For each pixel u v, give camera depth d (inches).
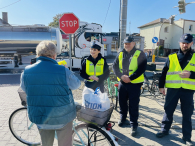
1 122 140.7
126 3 239.9
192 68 107.3
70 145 75.5
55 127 69.7
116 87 173.9
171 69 114.9
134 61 120.4
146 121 148.6
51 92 65.2
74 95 229.1
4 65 429.4
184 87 108.8
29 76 66.5
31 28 428.5
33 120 67.5
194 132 131.4
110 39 1111.6
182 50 109.3
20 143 111.1
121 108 137.2
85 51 470.9
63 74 66.9
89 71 123.5
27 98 68.1
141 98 220.1
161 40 1357.0
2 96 220.2
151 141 117.8
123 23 244.8
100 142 82.3
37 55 71.1
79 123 86.8
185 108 112.3
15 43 422.3
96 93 80.0
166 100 119.9
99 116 75.5
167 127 121.5
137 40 1139.3
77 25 214.4
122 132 129.4
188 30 1317.7
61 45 447.2
